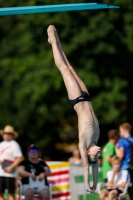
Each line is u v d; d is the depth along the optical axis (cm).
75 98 2409
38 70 5991
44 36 6162
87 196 3506
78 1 5897
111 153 3406
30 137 6419
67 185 3547
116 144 3497
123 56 5962
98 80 5819
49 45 6150
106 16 5922
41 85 5925
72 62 5909
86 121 2362
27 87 5988
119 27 5981
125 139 3375
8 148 3388
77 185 3531
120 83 5884
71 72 2462
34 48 6150
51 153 6750
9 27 6600
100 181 3484
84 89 2453
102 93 5888
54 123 6438
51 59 5978
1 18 6612
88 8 2389
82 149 2336
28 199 3225
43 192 3247
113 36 5884
